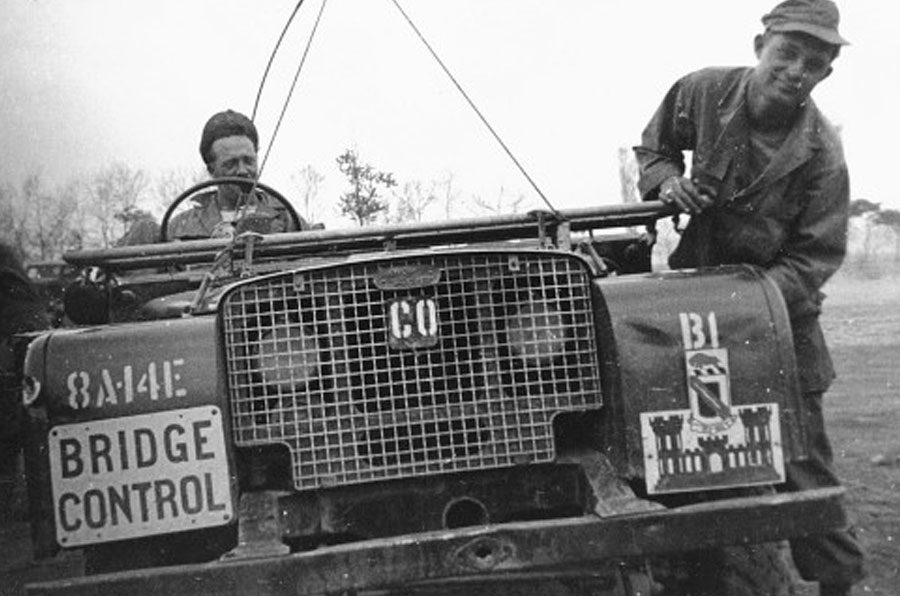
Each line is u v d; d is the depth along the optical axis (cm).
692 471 301
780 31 384
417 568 273
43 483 292
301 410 298
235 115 551
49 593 271
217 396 294
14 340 326
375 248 409
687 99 415
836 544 383
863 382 984
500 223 381
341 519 304
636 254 425
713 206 404
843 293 2119
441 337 301
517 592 317
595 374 308
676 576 376
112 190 1192
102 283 421
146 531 290
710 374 305
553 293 307
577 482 309
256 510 293
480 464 300
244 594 270
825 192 397
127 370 295
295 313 298
